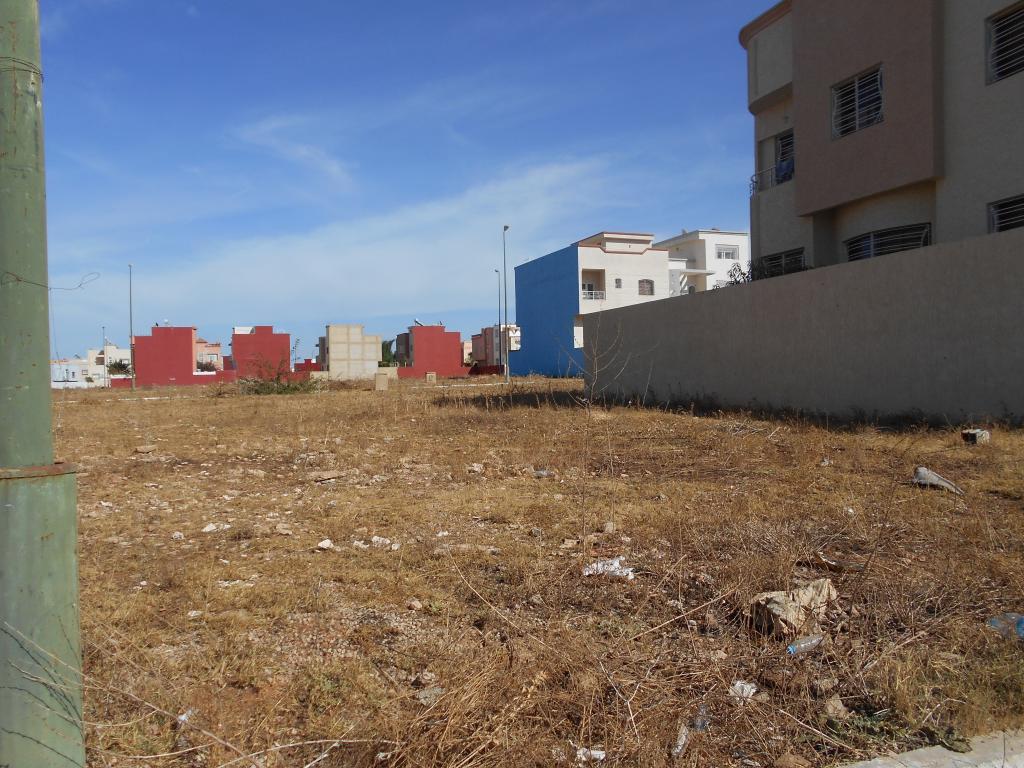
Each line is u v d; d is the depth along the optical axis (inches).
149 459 438.9
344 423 636.7
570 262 1809.8
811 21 657.0
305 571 195.2
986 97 515.5
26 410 81.5
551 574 185.9
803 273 573.0
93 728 112.0
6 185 80.2
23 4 81.4
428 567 196.7
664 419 579.5
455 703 111.1
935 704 121.0
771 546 198.8
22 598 79.3
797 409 571.8
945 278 454.9
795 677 127.6
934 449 366.9
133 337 1929.1
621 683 123.3
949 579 171.3
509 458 412.2
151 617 160.9
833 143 639.1
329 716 117.5
